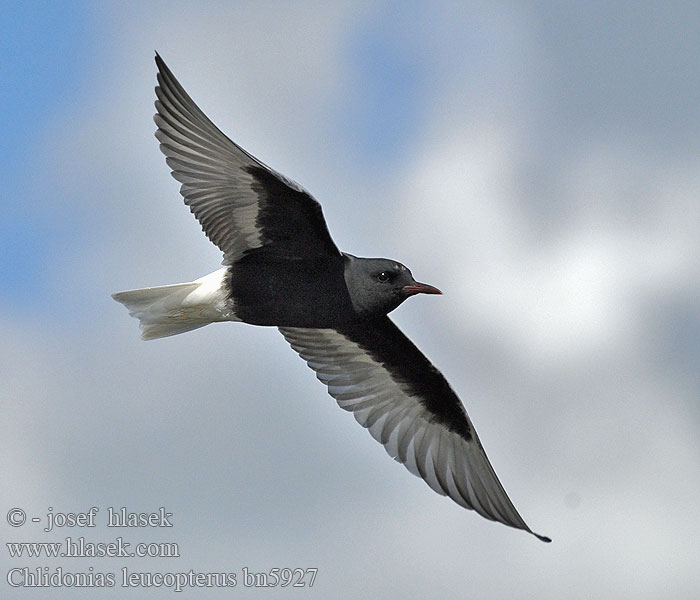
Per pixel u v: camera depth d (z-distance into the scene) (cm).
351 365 1716
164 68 1439
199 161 1505
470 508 1686
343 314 1577
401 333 1670
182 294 1552
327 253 1538
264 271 1545
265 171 1473
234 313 1569
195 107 1438
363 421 1734
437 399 1695
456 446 1700
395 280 1558
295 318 1580
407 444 1722
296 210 1503
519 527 1641
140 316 1559
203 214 1541
